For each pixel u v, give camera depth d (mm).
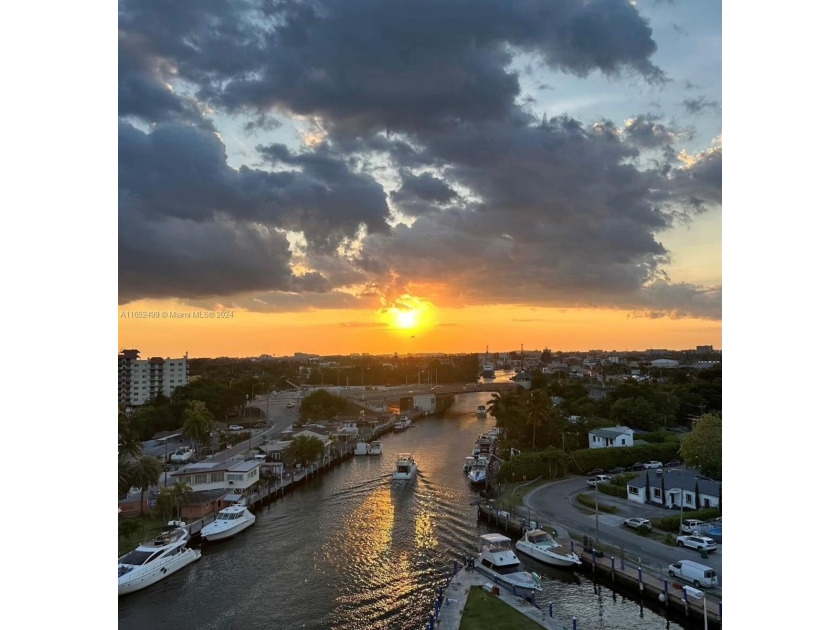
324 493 98062
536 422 116000
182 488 78938
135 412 147750
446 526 77938
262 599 56125
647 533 67750
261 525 80062
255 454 118375
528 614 49906
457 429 177250
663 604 50781
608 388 189875
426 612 52438
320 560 66125
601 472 100750
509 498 85562
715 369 171125
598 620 49812
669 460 105250
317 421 167375
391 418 186625
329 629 49938
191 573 62781
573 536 67688
